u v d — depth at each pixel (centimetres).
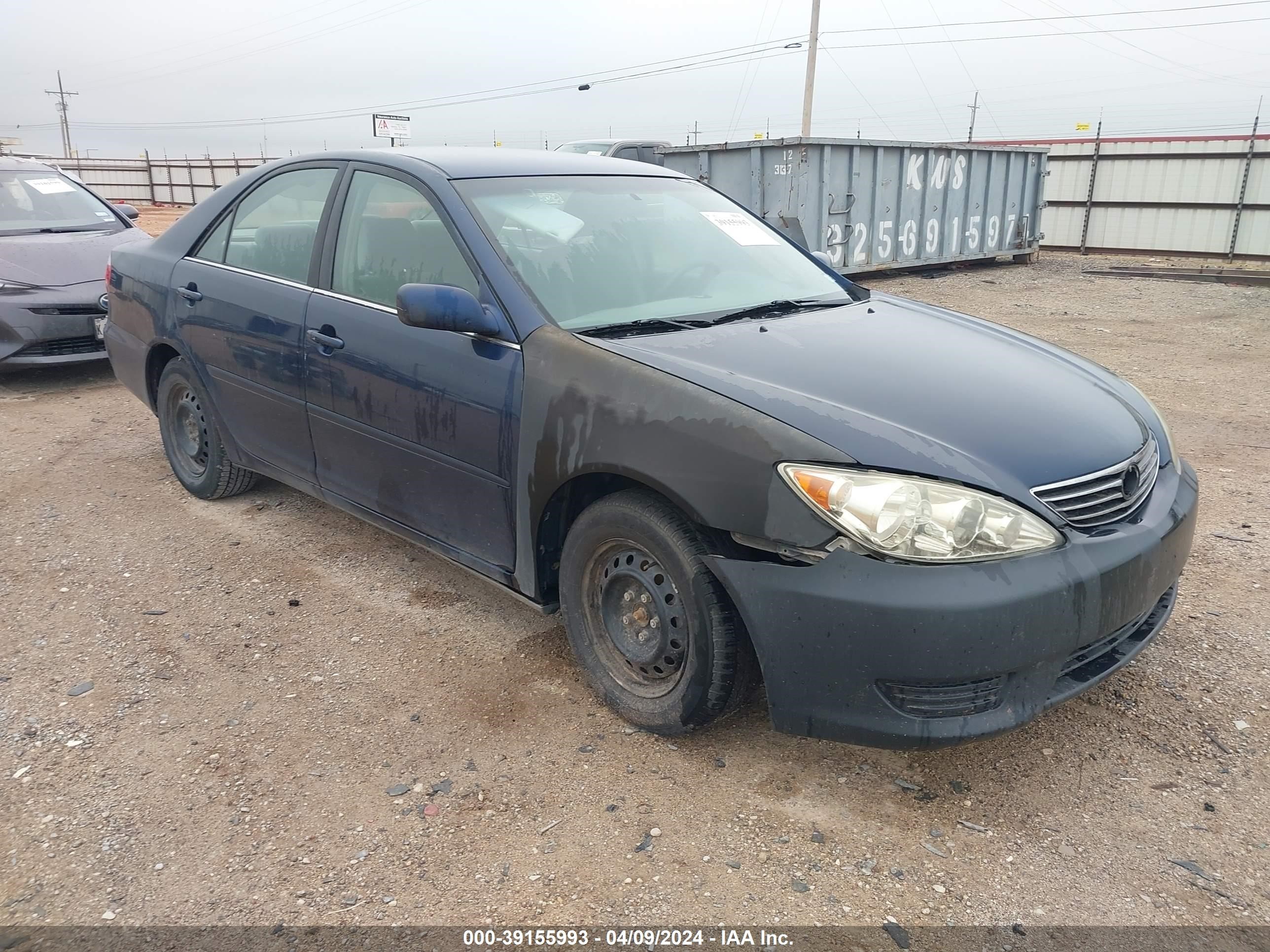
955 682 218
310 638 339
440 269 314
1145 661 317
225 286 401
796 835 239
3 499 475
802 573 225
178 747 276
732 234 378
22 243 716
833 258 1354
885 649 217
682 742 276
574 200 345
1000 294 1312
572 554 283
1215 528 430
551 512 283
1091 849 233
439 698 301
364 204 348
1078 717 287
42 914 215
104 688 306
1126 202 1836
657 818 245
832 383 256
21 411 646
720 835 239
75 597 370
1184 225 1777
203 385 426
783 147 1261
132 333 470
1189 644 327
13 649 330
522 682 310
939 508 218
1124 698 296
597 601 286
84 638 338
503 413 285
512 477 287
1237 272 1464
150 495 483
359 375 333
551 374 273
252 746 276
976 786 257
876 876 225
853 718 227
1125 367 790
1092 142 1844
